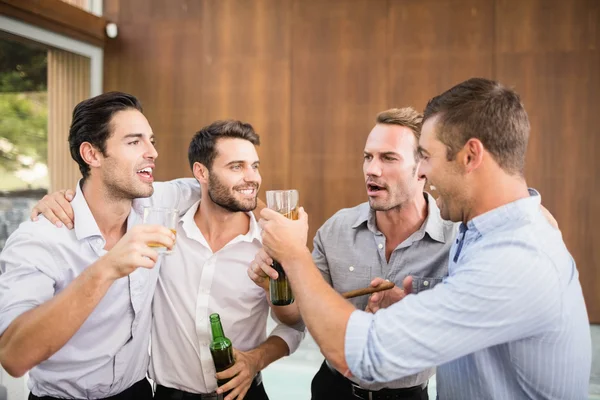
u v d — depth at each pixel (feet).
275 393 10.23
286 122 17.04
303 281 3.88
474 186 3.79
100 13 18.13
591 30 14.90
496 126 3.64
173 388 5.66
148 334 5.49
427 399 5.92
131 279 5.04
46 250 4.73
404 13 16.06
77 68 17.13
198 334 5.56
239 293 5.63
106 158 4.80
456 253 4.20
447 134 3.78
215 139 5.50
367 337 3.56
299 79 16.90
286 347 5.80
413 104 16.14
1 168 14.99
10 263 4.54
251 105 17.26
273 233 4.04
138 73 17.97
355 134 16.60
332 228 6.22
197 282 5.63
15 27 14.57
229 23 17.30
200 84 17.58
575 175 15.21
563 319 3.49
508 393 3.82
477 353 3.85
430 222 5.62
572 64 15.08
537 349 3.57
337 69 16.62
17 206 15.30
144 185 4.95
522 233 3.57
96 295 3.94
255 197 5.64
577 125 15.14
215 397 5.53
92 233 4.89
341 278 6.03
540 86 15.28
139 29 17.89
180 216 5.86
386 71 16.28
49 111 16.22
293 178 17.07
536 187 15.43
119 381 5.17
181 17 17.62
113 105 4.80
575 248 15.29
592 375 10.96
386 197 5.49
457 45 15.75
